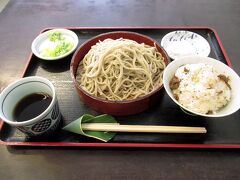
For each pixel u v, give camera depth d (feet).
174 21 1.53
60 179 0.86
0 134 0.99
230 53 1.30
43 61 1.32
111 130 0.97
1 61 1.32
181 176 0.85
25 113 0.95
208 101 0.92
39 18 1.61
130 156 0.92
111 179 0.85
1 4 2.56
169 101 1.10
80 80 1.15
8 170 0.89
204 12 1.60
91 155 0.92
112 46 1.11
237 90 0.96
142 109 1.04
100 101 0.97
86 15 1.61
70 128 0.96
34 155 0.93
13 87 0.95
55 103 0.93
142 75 1.12
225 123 1.01
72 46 1.35
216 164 0.89
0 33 1.51
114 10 1.65
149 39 1.21
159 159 0.90
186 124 1.01
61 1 1.76
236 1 1.69
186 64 1.07
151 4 1.69
